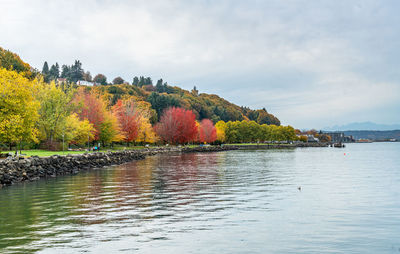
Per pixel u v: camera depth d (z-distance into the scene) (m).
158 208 21.91
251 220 18.97
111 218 19.14
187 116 144.62
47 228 17.06
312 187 32.59
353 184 35.09
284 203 23.98
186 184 34.12
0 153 45.84
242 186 32.75
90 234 16.06
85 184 33.97
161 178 39.62
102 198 25.61
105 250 13.94
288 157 97.25
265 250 14.17
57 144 71.44
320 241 15.39
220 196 26.72
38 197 26.11
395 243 15.12
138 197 26.08
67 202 23.95
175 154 108.62
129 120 107.31
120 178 39.50
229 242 15.11
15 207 22.17
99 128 87.31
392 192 29.62
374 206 23.23
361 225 18.14
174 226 17.55
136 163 66.56
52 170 42.91
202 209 21.72
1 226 17.41
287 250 14.20
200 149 137.88
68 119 74.56
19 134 45.38
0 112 43.47
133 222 18.30
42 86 72.31
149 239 15.40
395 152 153.62
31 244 14.59
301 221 18.88
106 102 96.75
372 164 69.38
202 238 15.64
